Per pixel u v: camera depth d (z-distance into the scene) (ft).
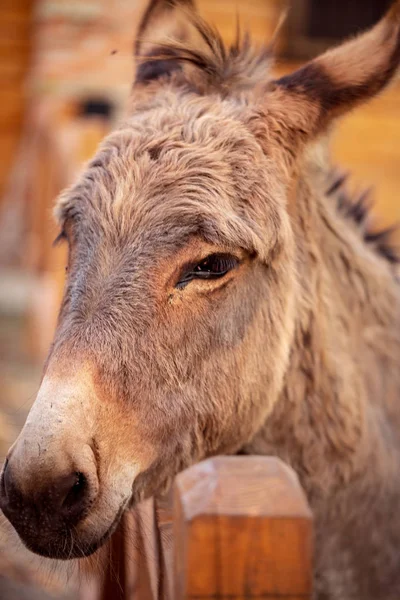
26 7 37.88
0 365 24.73
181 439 7.36
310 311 8.48
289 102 8.11
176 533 4.65
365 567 8.98
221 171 7.38
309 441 8.59
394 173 29.53
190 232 6.98
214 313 7.29
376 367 9.37
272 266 7.73
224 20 28.58
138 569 7.43
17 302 31.19
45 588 12.28
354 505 8.77
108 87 26.09
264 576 4.17
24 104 38.96
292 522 4.16
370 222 10.59
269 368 7.97
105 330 6.75
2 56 38.40
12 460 6.37
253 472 4.43
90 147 19.94
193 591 4.17
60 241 8.06
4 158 39.75
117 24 26.32
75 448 6.36
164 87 8.50
